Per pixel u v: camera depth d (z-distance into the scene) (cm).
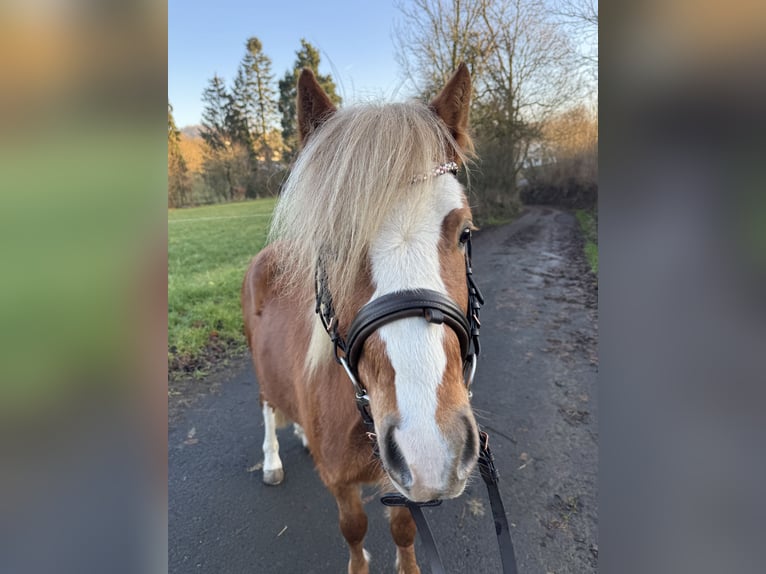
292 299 229
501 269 921
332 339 140
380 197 123
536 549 233
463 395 119
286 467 304
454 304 122
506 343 514
